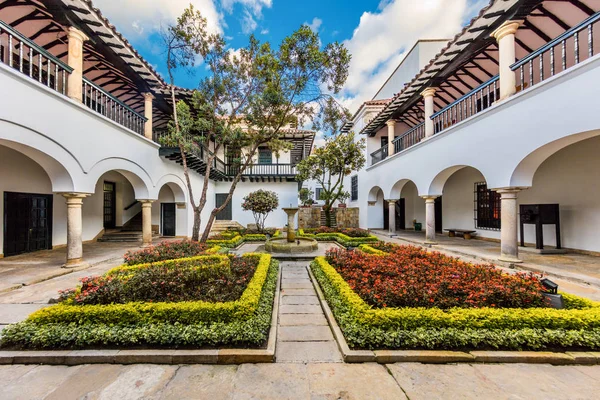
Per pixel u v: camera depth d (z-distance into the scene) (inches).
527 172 198.4
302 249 270.4
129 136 272.7
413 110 433.7
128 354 90.0
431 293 113.3
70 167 198.1
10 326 98.2
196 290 131.0
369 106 531.8
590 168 232.8
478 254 241.0
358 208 597.0
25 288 161.2
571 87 156.7
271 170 560.1
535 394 75.0
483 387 77.7
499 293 115.1
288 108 269.7
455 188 408.2
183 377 82.8
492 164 218.2
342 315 110.8
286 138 522.0
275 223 574.6
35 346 93.8
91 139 218.2
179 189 412.8
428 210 321.7
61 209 307.7
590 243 232.7
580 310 102.6
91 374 84.4
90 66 278.7
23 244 264.7
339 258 188.4
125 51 231.5
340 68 255.4
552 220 248.1
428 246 308.8
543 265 196.9
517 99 193.2
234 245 308.8
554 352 91.4
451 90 363.3
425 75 296.8
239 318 103.3
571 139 164.2
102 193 381.4
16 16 202.5
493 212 341.1
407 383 79.6
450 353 90.4
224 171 532.1
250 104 270.8
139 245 333.4
